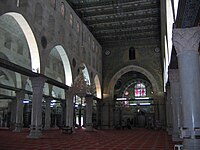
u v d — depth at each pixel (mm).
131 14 24484
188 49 7754
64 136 16172
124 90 38750
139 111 38156
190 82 7559
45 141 12156
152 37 29203
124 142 12055
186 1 5980
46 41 15906
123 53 30781
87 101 24969
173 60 12000
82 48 23484
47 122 25109
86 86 18703
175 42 7957
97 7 22969
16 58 19547
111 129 29109
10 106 27984
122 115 38219
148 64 29734
